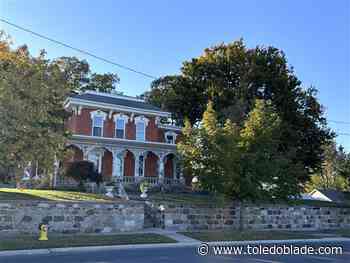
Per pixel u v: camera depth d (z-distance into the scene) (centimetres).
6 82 1734
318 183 6662
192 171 2436
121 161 4172
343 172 3700
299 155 3841
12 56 1911
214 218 2692
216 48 4353
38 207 2141
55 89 1947
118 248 1758
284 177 2511
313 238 2414
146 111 4369
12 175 1822
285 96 3969
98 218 2284
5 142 1716
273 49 4247
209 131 2408
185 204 2597
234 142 2375
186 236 2203
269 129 2431
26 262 1348
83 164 3328
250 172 2400
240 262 1444
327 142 4147
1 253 1532
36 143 1791
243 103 3544
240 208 2641
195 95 4262
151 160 4409
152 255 1570
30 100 1791
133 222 2394
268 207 2938
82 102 4059
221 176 2355
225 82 4206
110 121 4222
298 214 3070
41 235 1897
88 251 1656
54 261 1378
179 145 2486
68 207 2212
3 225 2050
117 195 2962
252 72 3984
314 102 4125
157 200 2747
